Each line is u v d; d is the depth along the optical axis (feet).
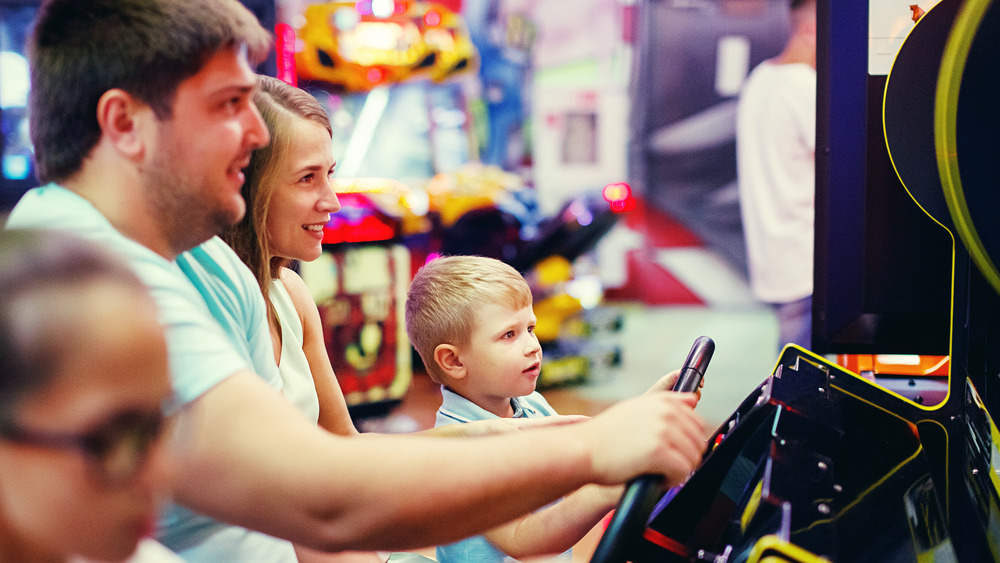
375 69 15.31
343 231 9.94
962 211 2.74
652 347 15.44
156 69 2.14
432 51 16.01
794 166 15.93
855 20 3.55
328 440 1.99
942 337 3.63
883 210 3.62
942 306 3.62
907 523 2.30
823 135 3.65
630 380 13.00
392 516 1.94
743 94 16.19
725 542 2.27
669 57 19.26
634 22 19.25
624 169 19.53
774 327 17.38
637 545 2.35
